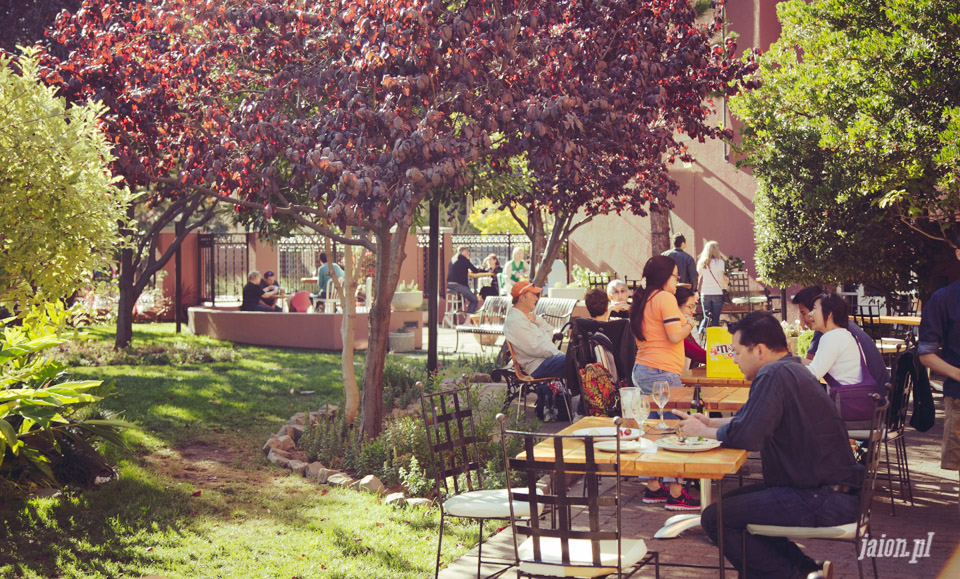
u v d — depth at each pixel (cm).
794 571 461
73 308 729
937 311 546
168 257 1573
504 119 684
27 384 681
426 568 549
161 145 799
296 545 590
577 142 764
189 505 668
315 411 1048
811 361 723
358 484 741
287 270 2545
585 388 689
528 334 1007
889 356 1144
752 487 471
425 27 672
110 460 754
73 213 657
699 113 871
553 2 773
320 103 811
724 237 2025
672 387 682
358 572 539
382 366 862
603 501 410
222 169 745
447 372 1152
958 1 1025
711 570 543
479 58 722
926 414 616
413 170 645
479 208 2764
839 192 1162
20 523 600
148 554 560
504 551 581
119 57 746
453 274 2075
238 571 539
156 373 1298
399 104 683
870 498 468
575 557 428
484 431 810
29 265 651
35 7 1398
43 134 644
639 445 475
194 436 897
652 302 690
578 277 2188
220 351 1559
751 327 480
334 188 721
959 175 991
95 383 666
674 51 820
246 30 773
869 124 1070
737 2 1898
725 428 464
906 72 1051
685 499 679
